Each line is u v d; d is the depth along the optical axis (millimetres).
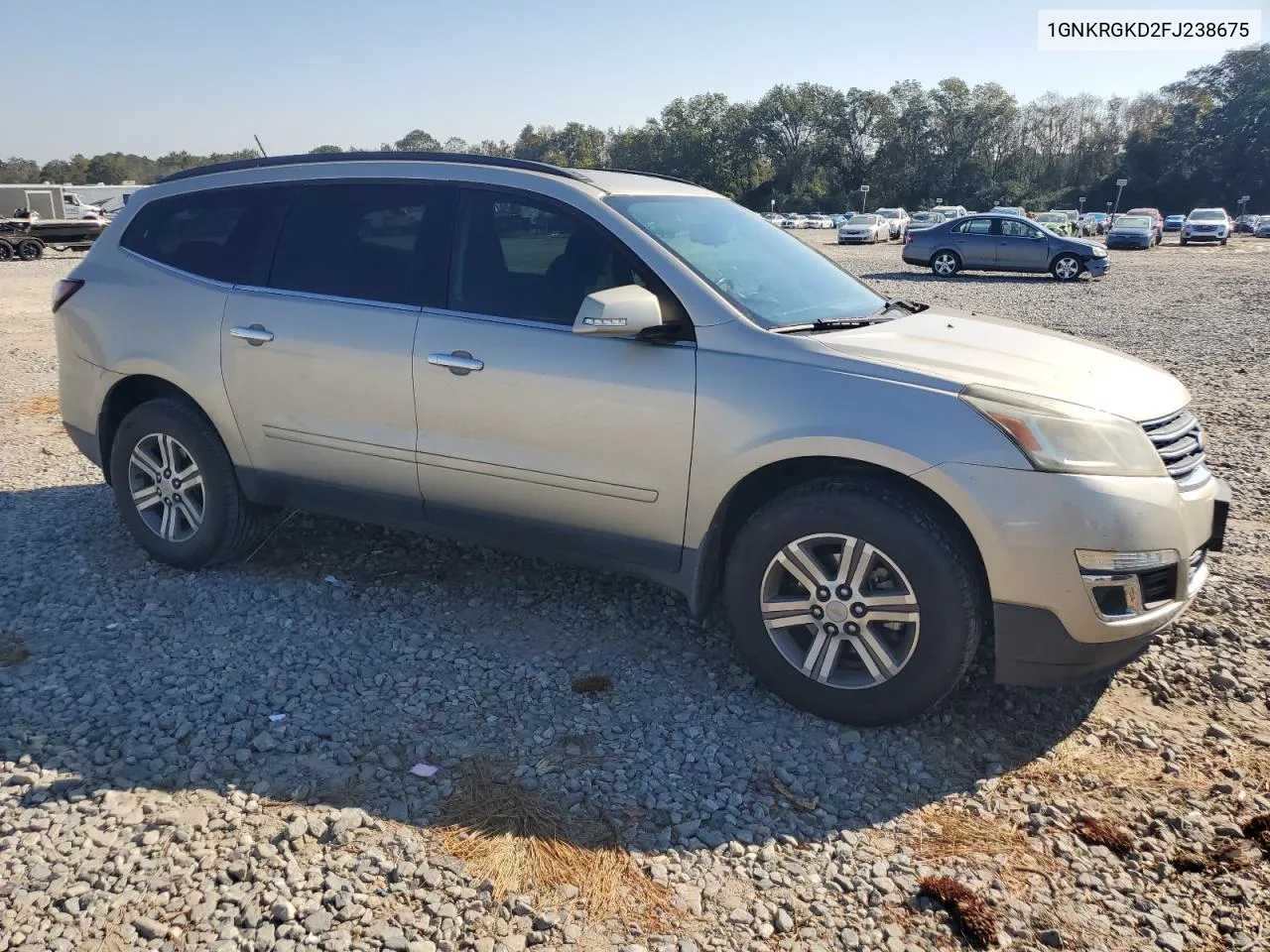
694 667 3805
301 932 2389
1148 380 3551
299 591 4406
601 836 2789
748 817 2896
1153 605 3201
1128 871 2693
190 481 4504
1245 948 2414
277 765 3076
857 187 121938
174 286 4496
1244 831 2848
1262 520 5523
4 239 29516
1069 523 3016
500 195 3932
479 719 3393
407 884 2568
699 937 2420
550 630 4098
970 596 3135
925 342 3578
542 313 3744
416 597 4379
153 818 2781
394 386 3953
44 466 6453
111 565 4680
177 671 3660
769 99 120125
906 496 3176
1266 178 97875
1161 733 3377
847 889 2605
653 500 3561
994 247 24016
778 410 3291
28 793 2896
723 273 3732
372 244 4133
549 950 2361
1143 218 41312
